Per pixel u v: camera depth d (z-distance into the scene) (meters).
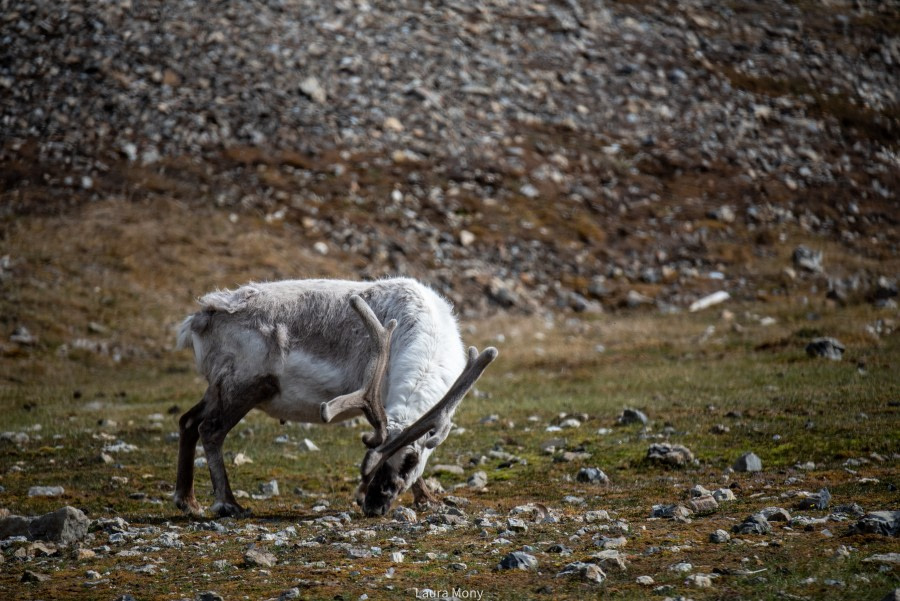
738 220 121.88
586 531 27.03
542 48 151.00
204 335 35.19
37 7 129.75
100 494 37.72
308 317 34.97
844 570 20.69
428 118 130.00
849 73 160.88
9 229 96.44
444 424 30.59
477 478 38.38
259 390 34.75
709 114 143.25
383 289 35.75
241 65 129.62
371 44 141.38
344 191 114.19
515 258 110.00
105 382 74.75
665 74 150.50
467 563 23.56
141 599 21.27
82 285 90.31
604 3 166.62
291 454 46.16
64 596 21.64
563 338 89.25
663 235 117.94
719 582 20.58
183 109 119.88
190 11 136.62
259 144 118.25
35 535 28.56
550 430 48.97
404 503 35.09
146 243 98.38
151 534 29.23
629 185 126.94
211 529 30.34
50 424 56.22
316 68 133.00
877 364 61.34
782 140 140.38
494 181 122.38
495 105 136.50
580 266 110.56
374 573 22.88
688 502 30.05
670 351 77.69
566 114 138.50
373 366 31.31
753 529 25.00
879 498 29.33
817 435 41.72
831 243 118.31
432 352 34.06
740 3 179.25
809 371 60.81
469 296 101.62
